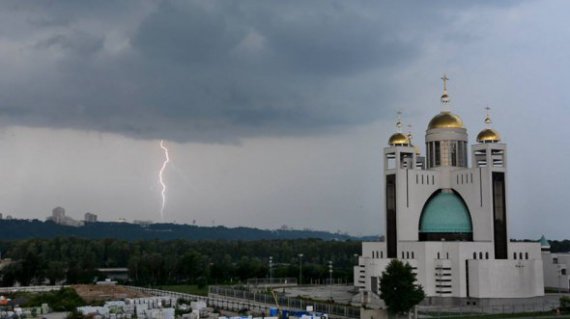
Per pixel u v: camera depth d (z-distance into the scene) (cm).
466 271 18400
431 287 18500
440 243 18700
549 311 16088
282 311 15238
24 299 17788
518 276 18325
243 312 15725
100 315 14812
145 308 15450
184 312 15475
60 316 15275
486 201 19425
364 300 18225
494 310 16675
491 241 19088
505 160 19712
